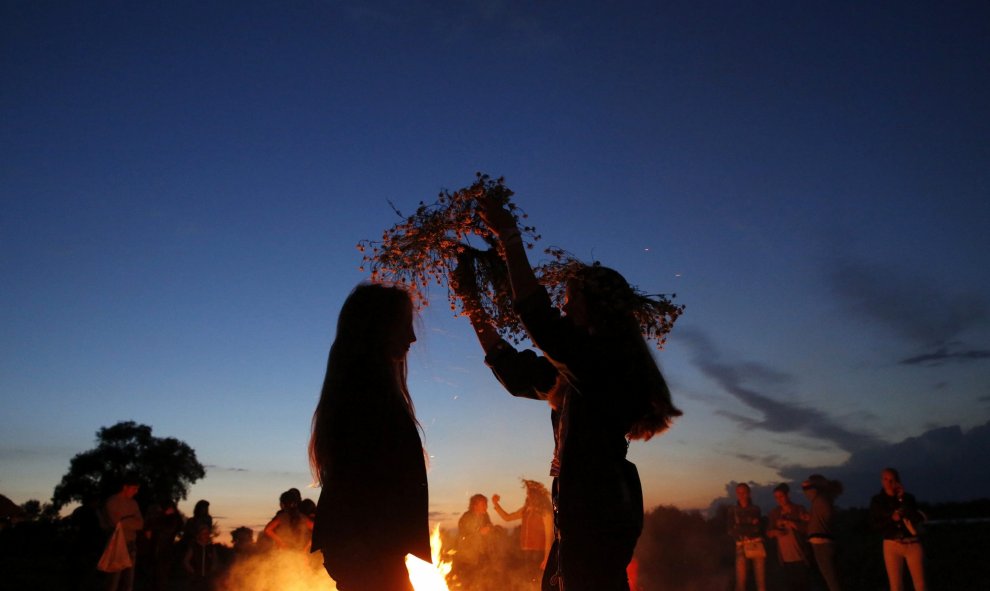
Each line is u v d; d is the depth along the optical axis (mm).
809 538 10188
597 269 2814
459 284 3256
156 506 13258
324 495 2582
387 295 2816
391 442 2568
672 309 3006
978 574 11914
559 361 2607
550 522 11328
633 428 2688
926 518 8875
